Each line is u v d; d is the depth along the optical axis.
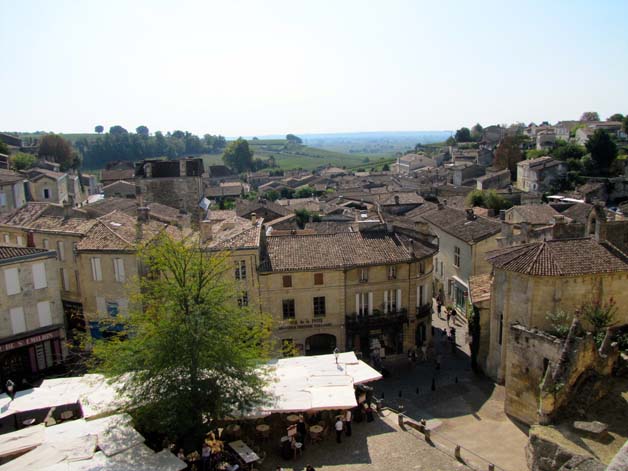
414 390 43.56
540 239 49.38
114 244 48.16
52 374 45.78
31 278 44.62
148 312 32.78
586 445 27.39
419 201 103.69
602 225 39.25
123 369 30.78
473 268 59.47
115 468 26.64
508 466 30.48
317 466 30.06
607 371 33.31
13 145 164.88
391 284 50.97
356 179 186.50
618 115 198.75
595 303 37.19
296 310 49.62
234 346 32.06
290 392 34.00
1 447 28.69
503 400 39.56
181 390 30.36
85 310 50.12
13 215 60.53
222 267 36.97
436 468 29.59
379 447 32.03
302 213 108.81
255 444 32.56
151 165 85.88
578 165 125.50
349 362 38.97
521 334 35.44
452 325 60.03
